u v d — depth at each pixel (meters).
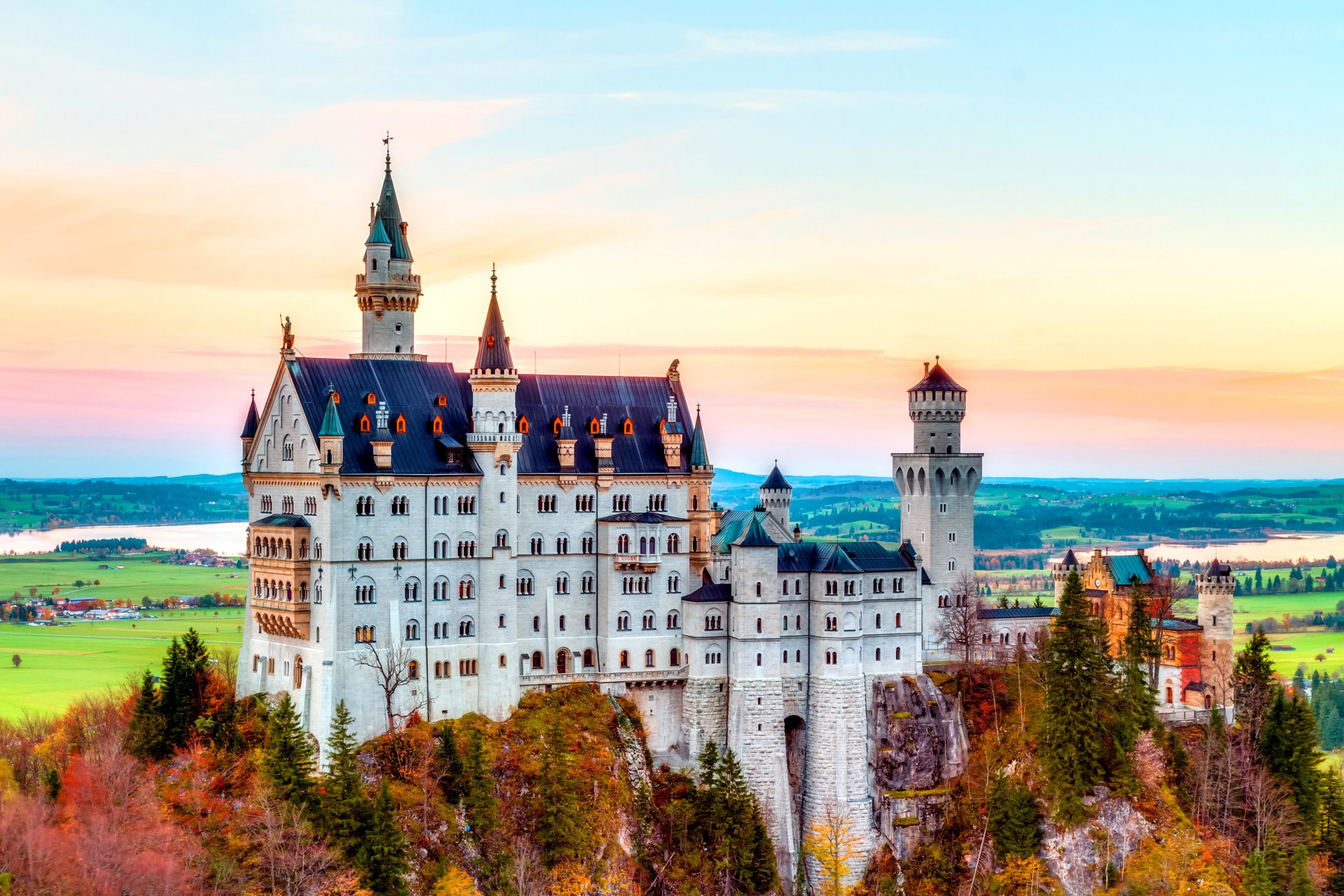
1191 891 189.50
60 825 156.50
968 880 197.38
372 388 188.75
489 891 167.00
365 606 180.25
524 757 183.25
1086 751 195.88
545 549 196.62
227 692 187.62
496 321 190.25
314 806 162.50
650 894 181.75
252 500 193.88
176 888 149.12
